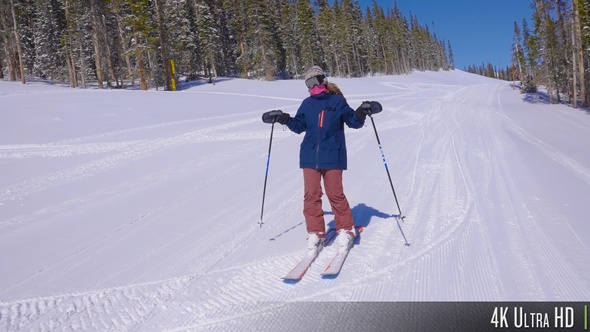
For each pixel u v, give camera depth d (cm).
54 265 402
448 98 3441
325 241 427
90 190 720
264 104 2638
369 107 388
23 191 727
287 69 6650
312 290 328
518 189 610
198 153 1057
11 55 4666
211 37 4962
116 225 522
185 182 750
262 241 444
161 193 678
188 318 294
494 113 2152
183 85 4653
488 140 1157
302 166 400
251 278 355
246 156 993
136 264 396
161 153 1077
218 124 1658
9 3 4475
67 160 1012
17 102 2236
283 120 409
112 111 2056
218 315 296
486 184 646
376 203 568
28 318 302
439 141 1138
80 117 1847
